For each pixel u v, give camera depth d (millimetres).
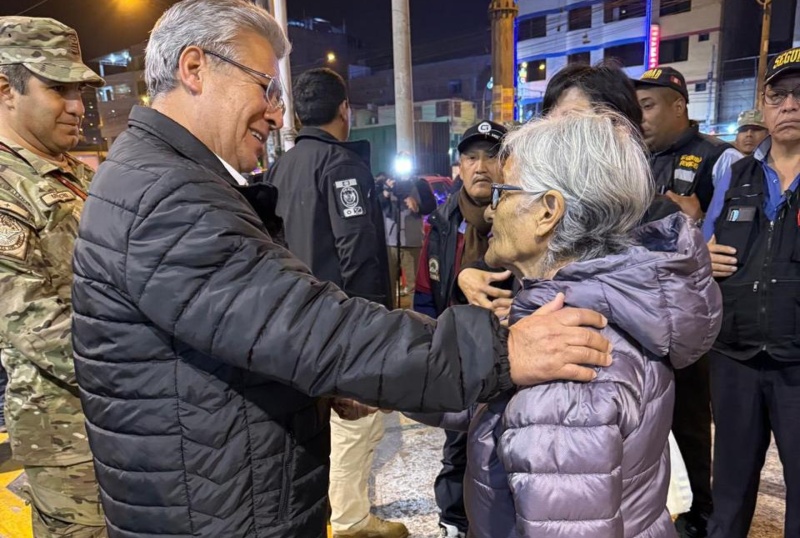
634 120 1554
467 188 2053
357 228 2238
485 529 1021
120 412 964
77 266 978
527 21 24500
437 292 2279
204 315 866
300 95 2391
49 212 1526
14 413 1511
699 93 22000
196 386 936
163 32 1039
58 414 1496
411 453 3031
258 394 968
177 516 972
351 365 887
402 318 938
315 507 1089
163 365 939
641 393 902
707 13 21234
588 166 951
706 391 2229
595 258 963
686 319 885
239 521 974
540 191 979
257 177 2443
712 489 2102
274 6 6895
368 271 2293
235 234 888
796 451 1840
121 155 978
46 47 1636
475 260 2082
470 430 1084
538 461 827
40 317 1420
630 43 22297
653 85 2354
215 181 951
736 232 1923
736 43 21516
